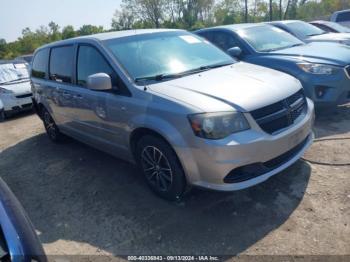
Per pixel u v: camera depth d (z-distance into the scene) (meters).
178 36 4.70
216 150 3.00
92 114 4.37
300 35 8.84
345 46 6.34
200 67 4.17
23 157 5.70
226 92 3.30
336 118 5.62
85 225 3.49
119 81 3.85
